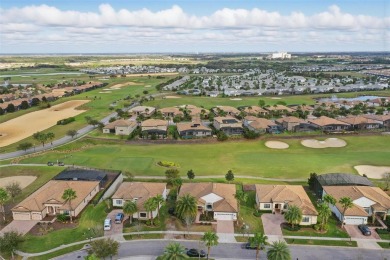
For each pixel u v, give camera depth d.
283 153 125.38
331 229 73.31
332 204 75.12
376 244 67.81
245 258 63.47
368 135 148.25
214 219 77.31
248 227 73.50
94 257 54.06
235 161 116.31
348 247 66.75
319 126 156.38
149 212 76.31
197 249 65.75
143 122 158.75
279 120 165.62
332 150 128.75
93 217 78.50
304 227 74.12
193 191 84.69
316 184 90.44
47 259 63.09
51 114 197.75
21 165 111.88
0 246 61.41
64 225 75.38
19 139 144.38
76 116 190.25
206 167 110.31
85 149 131.12
